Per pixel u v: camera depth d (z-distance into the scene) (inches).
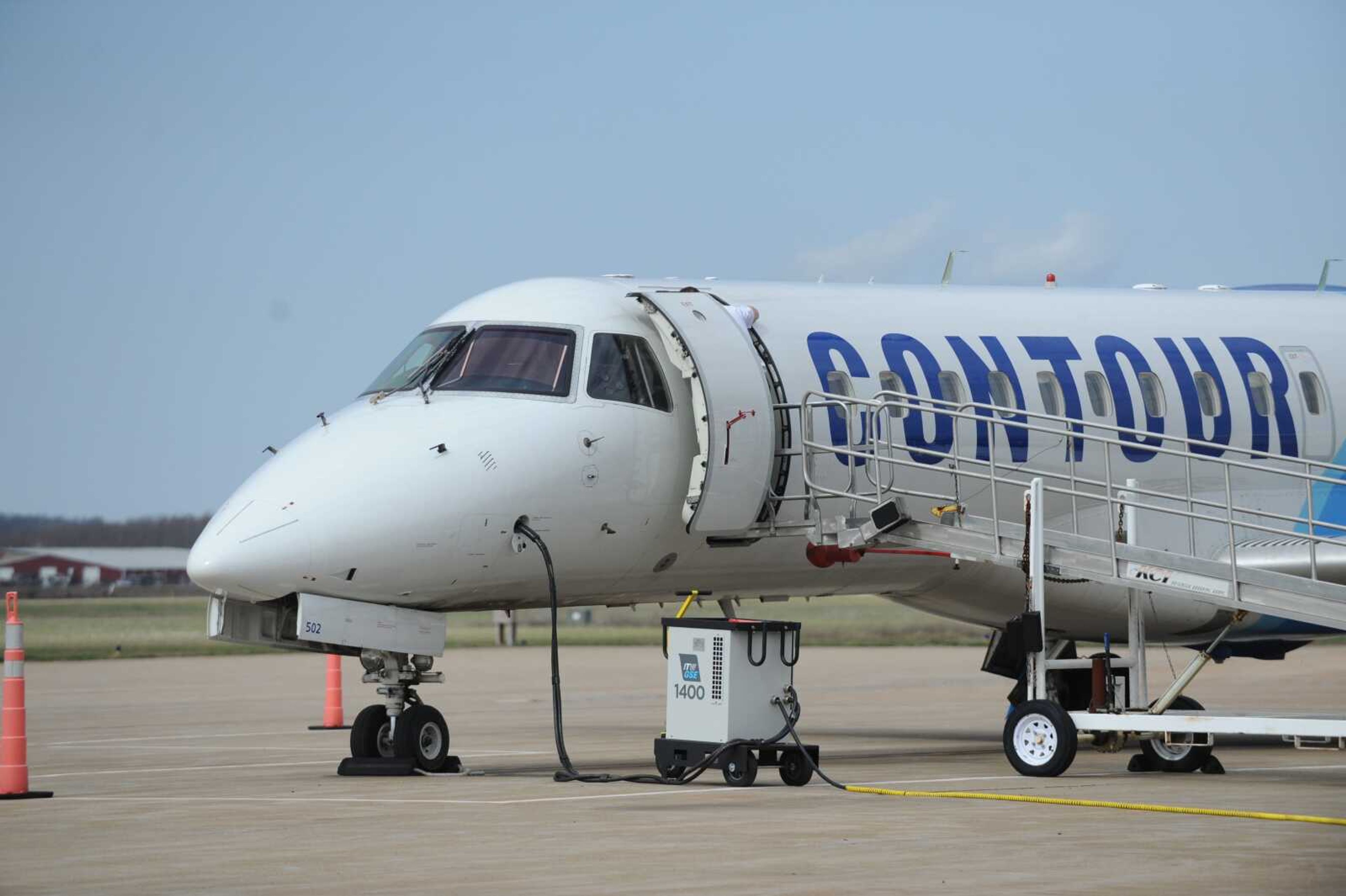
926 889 1032.8
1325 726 1611.7
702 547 1918.1
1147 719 1680.6
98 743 2347.4
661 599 2049.7
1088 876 1077.1
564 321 1868.8
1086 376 2178.9
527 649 6023.6
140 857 1194.6
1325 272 2578.7
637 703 3307.1
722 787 1624.0
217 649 6156.5
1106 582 1782.7
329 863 1152.8
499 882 1069.1
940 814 1396.4
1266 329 2379.4
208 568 1692.9
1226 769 1877.5
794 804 1476.4
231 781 1763.0
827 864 1128.2
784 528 1888.5
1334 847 1205.1
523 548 1784.0
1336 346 2404.0
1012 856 1160.8
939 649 5969.5
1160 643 2288.4
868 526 1846.7
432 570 1744.6
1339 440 2359.7
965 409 2074.3
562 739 1742.1
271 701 3361.2
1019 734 1728.6
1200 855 1162.6
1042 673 1738.4
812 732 2551.7
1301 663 4982.8
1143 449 1895.9
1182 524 2208.4
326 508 1710.1
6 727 1611.7
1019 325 2188.7
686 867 1118.4
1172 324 2311.8
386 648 1761.8
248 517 1717.5
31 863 1173.1
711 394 1817.2
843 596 2202.3
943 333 2113.7
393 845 1232.8
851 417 1867.6
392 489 1728.6
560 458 1792.6
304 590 1710.1
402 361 1915.6
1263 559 2074.3
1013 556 1798.7
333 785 1690.5
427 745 1796.3
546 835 1275.8
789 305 2039.9
